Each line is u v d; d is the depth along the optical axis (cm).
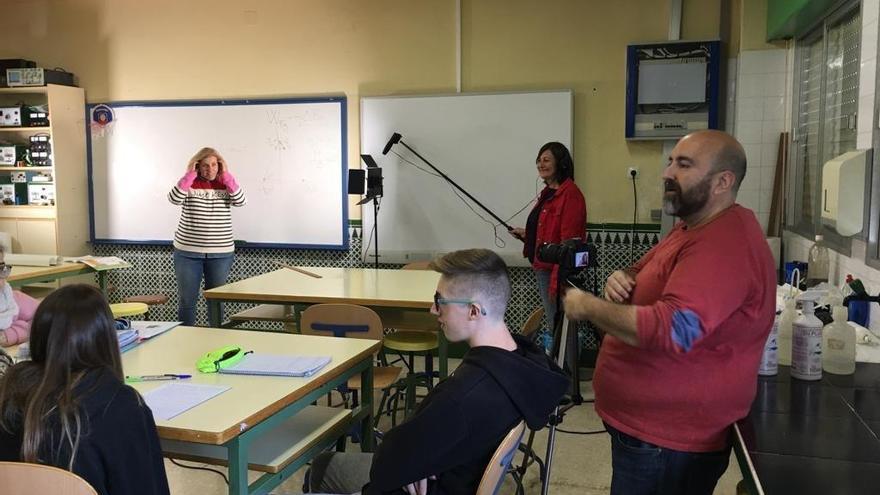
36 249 589
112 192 598
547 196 443
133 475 159
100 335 163
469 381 161
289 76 558
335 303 354
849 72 322
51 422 152
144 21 582
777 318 228
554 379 167
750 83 447
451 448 157
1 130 593
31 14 604
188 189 505
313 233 562
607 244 506
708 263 160
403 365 496
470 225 526
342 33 545
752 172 450
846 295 264
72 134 589
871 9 285
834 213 278
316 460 221
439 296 173
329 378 228
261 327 571
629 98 481
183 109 576
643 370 174
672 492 177
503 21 514
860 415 176
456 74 525
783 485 134
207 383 217
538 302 520
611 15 493
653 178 494
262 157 566
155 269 598
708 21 477
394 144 534
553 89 503
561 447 358
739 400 171
